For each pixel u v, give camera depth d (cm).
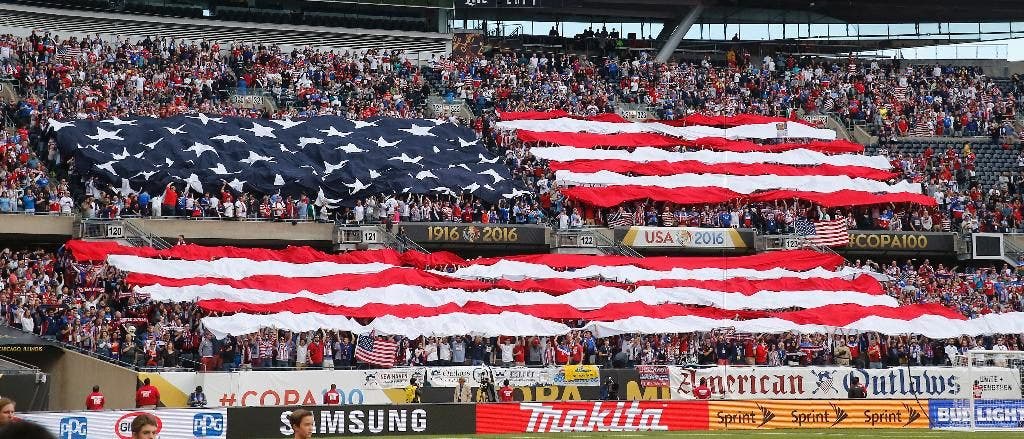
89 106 7144
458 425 4372
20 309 5250
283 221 6569
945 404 4631
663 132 8075
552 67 9125
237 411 4012
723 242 7069
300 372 5000
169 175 6606
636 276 6397
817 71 9312
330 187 6925
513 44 9869
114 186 6512
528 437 4262
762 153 7900
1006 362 5544
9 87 7238
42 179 6309
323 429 4197
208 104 7569
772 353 5897
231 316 5316
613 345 5959
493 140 7844
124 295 5569
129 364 5044
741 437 4231
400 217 6850
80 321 5269
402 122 7725
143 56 7825
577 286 6206
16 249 6309
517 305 5947
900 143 8500
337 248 6638
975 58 9981
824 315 6053
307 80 8125
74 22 8744
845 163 7950
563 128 7981
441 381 5100
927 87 9238
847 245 7162
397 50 9206
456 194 7094
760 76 9225
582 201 7200
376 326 5466
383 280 6003
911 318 6094
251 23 9225
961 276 6981
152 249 5884
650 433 4409
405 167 7175
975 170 8231
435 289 6050
